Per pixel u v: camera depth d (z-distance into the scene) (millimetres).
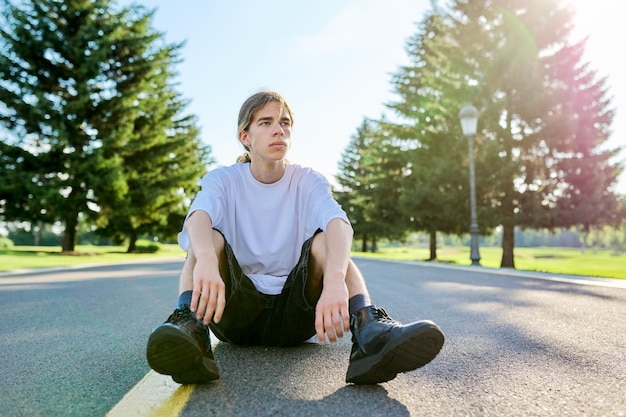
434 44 19141
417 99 23250
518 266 17453
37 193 18328
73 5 19922
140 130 22406
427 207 18141
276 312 1769
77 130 19688
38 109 18547
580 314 3070
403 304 3643
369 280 6113
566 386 1477
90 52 20375
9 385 1559
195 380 1417
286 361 1751
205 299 1387
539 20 16531
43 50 19219
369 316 1448
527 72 16453
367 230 41750
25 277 7352
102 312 3441
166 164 26828
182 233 1650
